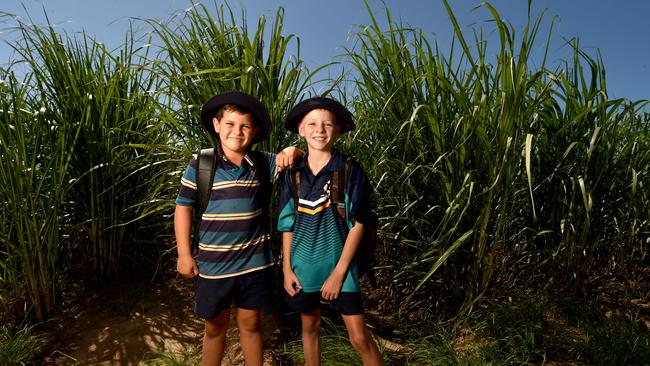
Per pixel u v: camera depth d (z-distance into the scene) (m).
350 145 2.54
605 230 2.78
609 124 2.41
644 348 2.23
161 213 2.97
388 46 2.31
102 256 2.73
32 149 2.49
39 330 2.42
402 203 2.49
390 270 2.69
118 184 2.70
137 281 2.85
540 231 2.66
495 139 2.21
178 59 2.40
